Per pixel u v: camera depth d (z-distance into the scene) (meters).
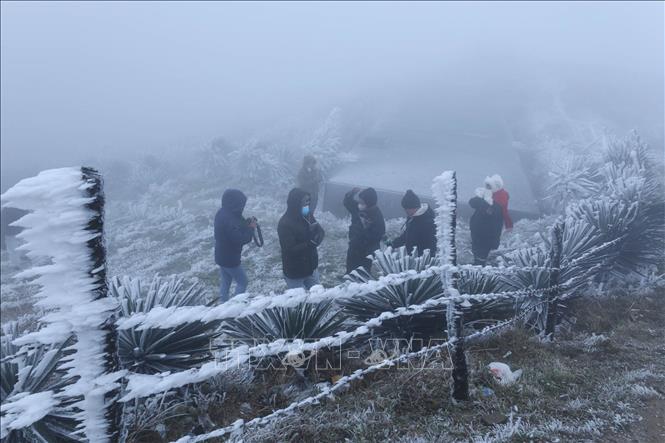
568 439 2.84
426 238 5.57
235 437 2.72
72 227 1.55
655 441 2.83
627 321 4.89
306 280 5.55
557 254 4.25
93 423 1.75
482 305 4.51
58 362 2.46
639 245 5.73
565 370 3.72
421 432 2.97
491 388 3.45
